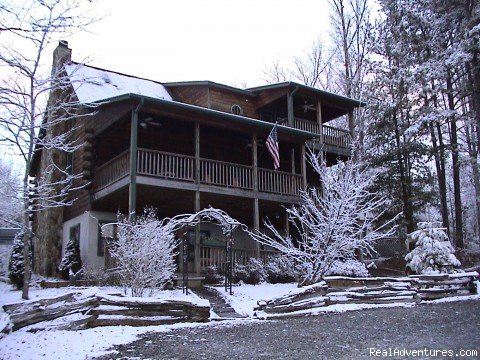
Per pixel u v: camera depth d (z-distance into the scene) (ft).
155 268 38.91
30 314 28.50
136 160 51.21
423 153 77.51
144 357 22.27
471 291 45.70
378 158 77.77
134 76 76.43
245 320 33.71
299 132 62.95
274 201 61.62
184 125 63.00
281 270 56.24
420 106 79.56
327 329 28.91
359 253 67.10
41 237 72.64
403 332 26.96
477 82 76.54
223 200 61.26
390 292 41.19
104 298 30.19
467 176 114.21
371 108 80.48
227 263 47.93
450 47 74.69
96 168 60.95
